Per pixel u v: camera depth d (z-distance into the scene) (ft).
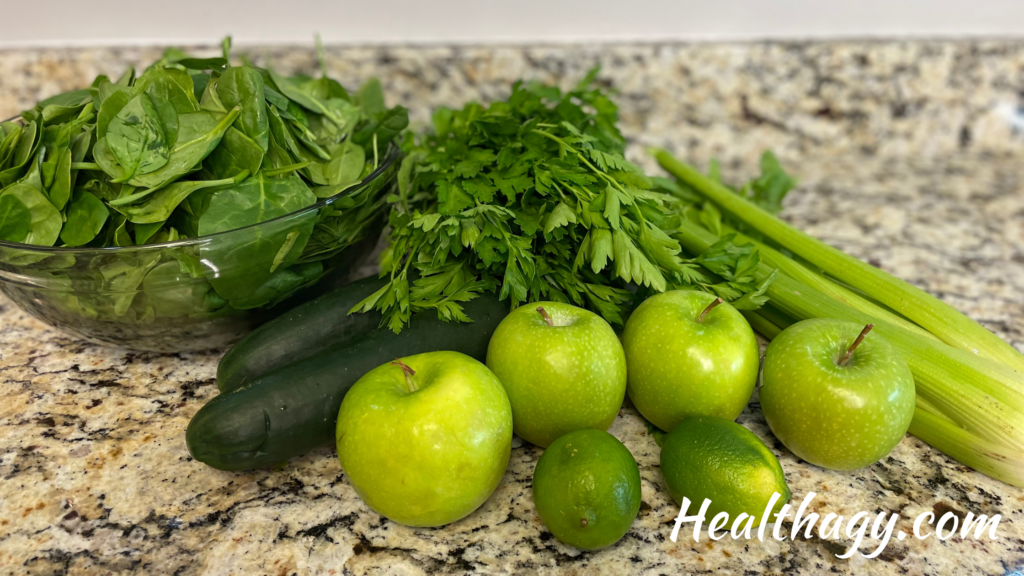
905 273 2.04
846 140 2.78
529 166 1.58
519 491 1.40
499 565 1.25
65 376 1.65
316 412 1.35
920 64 2.61
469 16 2.41
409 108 2.44
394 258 1.54
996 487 1.41
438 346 1.47
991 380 1.41
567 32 2.49
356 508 1.35
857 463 1.38
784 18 2.54
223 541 1.28
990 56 2.61
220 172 1.47
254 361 1.44
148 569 1.23
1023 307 1.88
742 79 2.58
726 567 1.25
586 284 1.58
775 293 1.67
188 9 2.29
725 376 1.37
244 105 1.45
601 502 1.18
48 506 1.33
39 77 2.26
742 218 1.96
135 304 1.46
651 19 2.50
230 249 1.39
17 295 1.49
